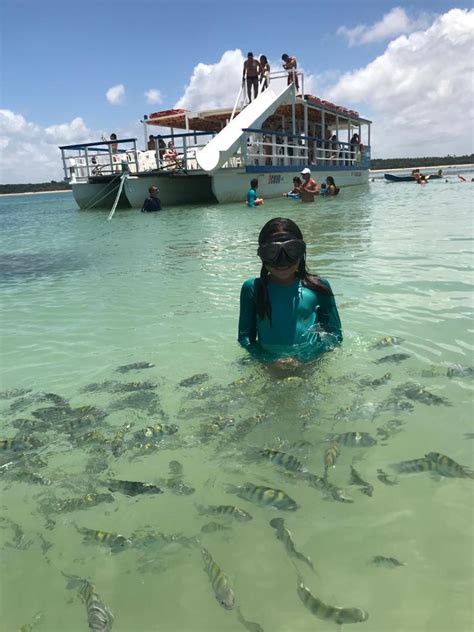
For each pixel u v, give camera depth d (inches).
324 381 136.9
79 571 80.3
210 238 470.9
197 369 154.0
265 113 860.0
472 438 108.0
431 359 149.3
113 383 148.9
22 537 88.4
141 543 84.9
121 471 106.0
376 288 236.1
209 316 211.8
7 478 105.4
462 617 67.0
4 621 72.0
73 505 96.1
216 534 85.7
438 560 76.7
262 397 131.0
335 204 744.3
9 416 131.6
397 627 66.2
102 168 1016.2
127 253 412.2
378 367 144.6
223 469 104.3
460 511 86.9
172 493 97.6
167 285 278.8
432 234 397.7
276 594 72.6
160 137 898.7
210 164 810.8
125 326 205.9
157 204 826.2
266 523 87.6
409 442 108.0
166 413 128.5
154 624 69.4
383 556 78.1
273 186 927.7
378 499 91.4
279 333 153.9
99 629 69.1
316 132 1217.4
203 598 73.2
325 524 86.1
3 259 416.2
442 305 203.0
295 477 99.4
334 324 159.8
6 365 169.5
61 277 324.8
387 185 1302.9
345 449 106.7
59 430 123.6
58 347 185.2
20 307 248.7
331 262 305.6
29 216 981.2
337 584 73.7
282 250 138.5
